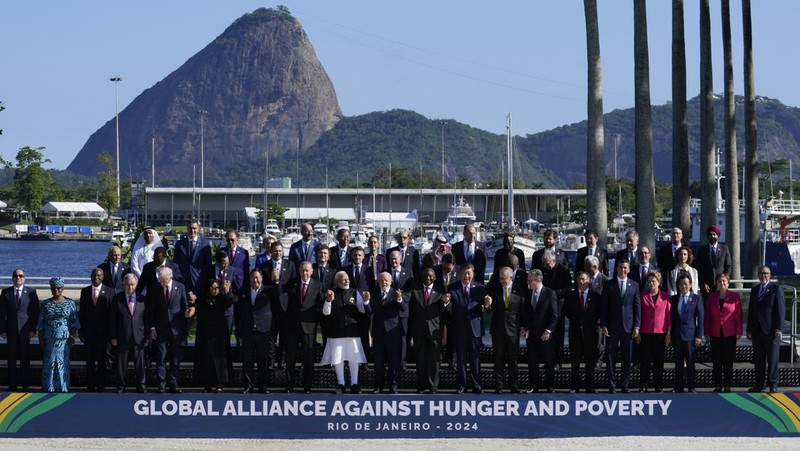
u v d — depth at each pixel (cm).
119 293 1675
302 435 1525
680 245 1794
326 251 1739
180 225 15450
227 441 1504
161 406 1521
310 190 15275
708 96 2923
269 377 1742
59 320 1664
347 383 1738
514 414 1531
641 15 2412
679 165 2725
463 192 15412
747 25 3081
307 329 1670
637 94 2425
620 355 1723
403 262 1780
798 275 4334
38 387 1739
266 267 1712
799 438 1530
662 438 1525
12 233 15212
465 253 1803
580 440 1513
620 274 1673
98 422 1520
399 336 1675
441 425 1528
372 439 1522
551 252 1733
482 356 1856
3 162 4150
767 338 1684
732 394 1539
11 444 1477
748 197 3064
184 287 1689
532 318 1684
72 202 17738
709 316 1711
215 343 1675
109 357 1742
